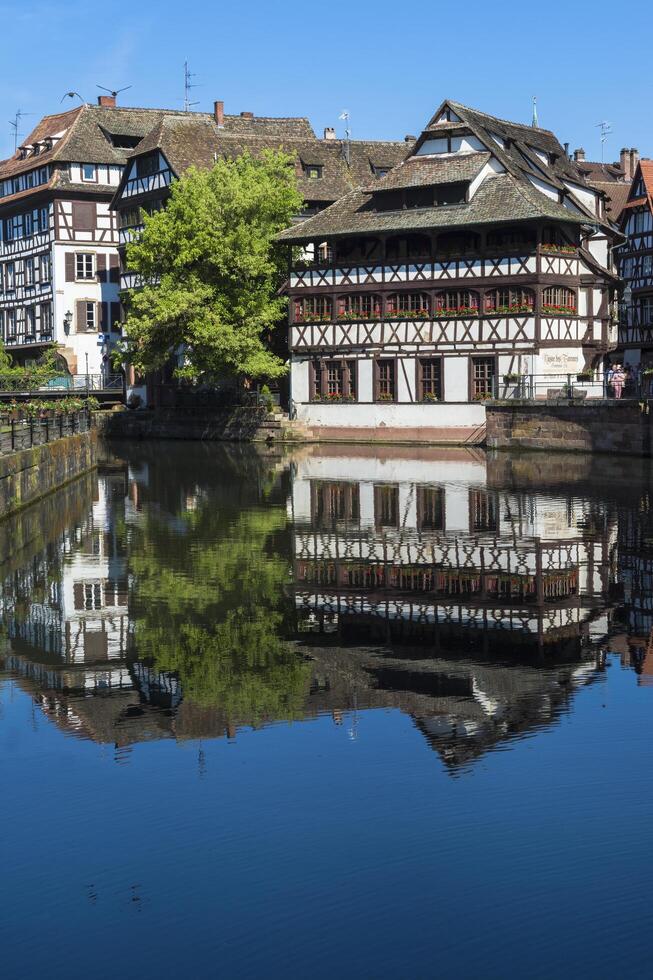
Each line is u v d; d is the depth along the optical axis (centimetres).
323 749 1073
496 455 4478
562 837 875
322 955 726
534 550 2161
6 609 1686
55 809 945
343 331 5450
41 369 7012
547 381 5025
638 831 884
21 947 742
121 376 7131
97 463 4322
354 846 866
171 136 6469
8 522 2586
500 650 1438
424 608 1681
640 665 1365
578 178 5881
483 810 926
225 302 5469
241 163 5716
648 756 1044
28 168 7581
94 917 773
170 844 877
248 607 1694
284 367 5525
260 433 5622
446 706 1202
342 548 2202
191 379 6141
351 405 5450
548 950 725
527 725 1134
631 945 729
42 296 7631
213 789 980
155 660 1401
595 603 1706
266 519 2623
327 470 3906
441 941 738
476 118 5312
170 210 5525
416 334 5253
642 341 6350
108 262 7506
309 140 6862
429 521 2564
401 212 5253
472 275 5094
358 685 1288
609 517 2589
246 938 746
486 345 5084
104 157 7425
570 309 5147
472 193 5134
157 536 2364
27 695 1259
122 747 1086
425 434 5241
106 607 1694
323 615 1638
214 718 1174
